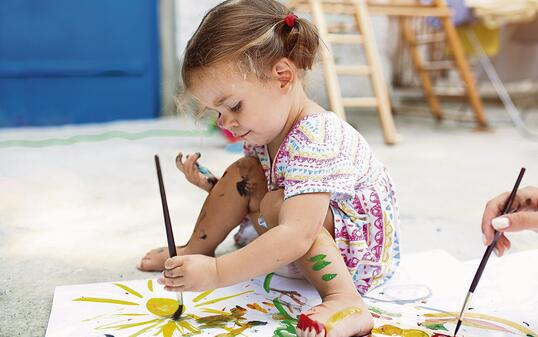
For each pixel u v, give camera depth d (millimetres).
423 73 3174
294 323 801
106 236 1202
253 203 961
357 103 2434
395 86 3824
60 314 821
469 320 823
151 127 2834
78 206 1431
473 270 1013
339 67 2410
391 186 977
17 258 1065
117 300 871
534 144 2441
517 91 4477
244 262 757
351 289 790
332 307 745
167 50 3105
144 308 845
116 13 2930
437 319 825
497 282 960
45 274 989
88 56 2914
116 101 3029
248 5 854
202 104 876
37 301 879
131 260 1064
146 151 2201
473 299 896
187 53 833
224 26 816
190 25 3041
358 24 2535
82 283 950
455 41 2834
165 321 803
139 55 3025
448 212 1420
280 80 835
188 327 785
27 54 2787
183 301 865
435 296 909
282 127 868
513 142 2496
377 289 937
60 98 2900
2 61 2746
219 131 2473
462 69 2863
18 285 939
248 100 813
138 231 1236
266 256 764
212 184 1041
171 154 2139
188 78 830
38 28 2781
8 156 2086
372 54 2488
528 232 1258
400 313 844
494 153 2227
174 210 1400
